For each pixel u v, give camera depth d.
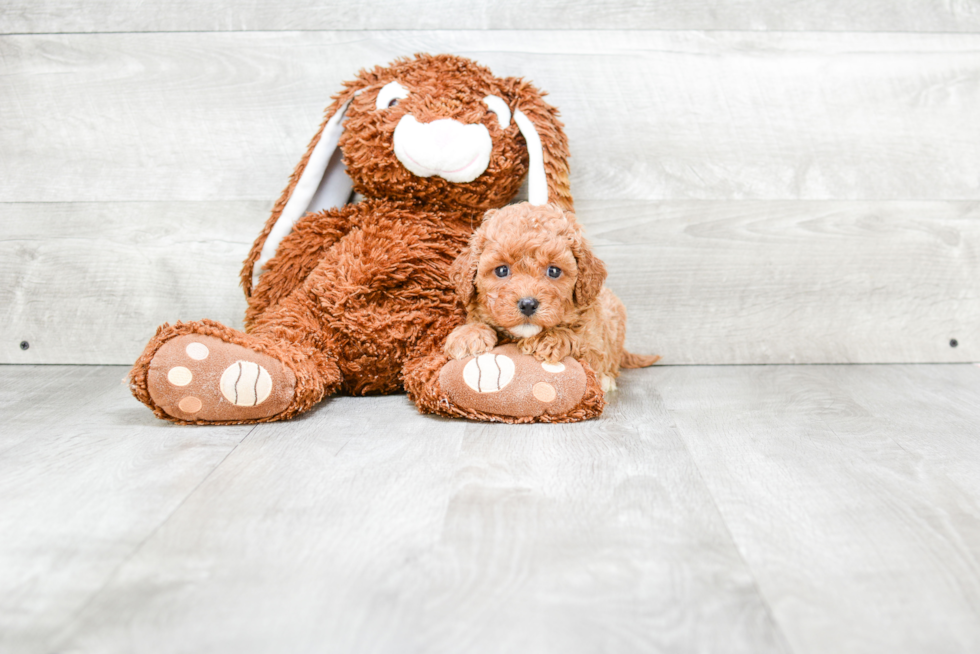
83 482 0.96
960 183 1.63
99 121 1.58
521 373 1.18
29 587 0.72
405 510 0.88
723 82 1.59
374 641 0.64
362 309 1.31
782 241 1.63
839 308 1.65
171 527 0.84
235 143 1.59
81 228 1.61
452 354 1.22
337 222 1.40
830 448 1.11
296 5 1.55
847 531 0.84
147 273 1.63
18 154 1.59
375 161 1.35
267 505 0.90
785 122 1.60
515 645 0.64
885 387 1.47
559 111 1.52
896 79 1.60
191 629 0.66
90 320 1.64
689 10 1.57
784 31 1.58
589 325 1.27
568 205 1.42
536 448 1.09
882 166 1.62
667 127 1.59
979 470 1.02
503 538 0.82
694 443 1.12
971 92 1.61
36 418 1.24
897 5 1.59
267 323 1.32
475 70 1.42
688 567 0.76
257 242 1.46
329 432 1.16
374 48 1.57
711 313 1.65
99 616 0.67
